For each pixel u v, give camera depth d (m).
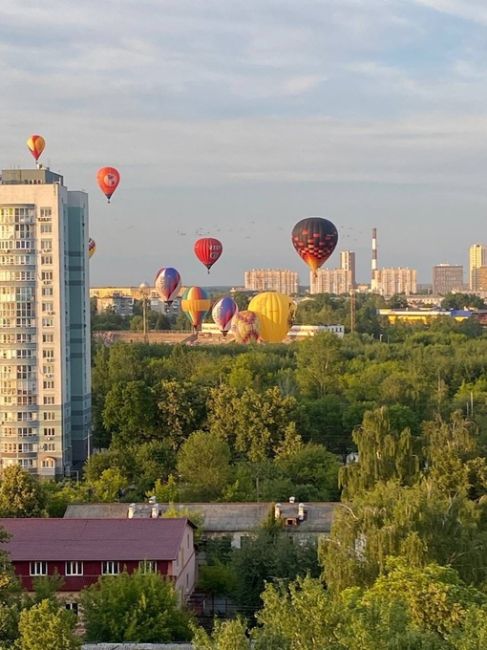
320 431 172.75
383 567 75.44
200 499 130.12
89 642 75.62
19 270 177.75
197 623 80.94
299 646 52.44
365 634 51.84
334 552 80.19
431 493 86.69
